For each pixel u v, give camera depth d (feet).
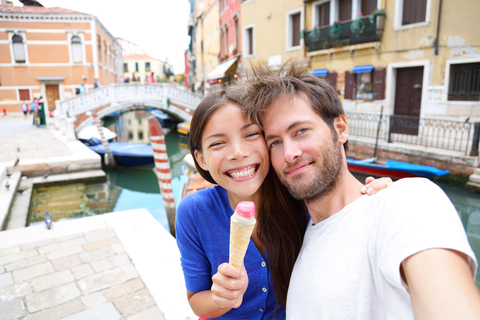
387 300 2.60
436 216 2.37
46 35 87.40
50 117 82.38
